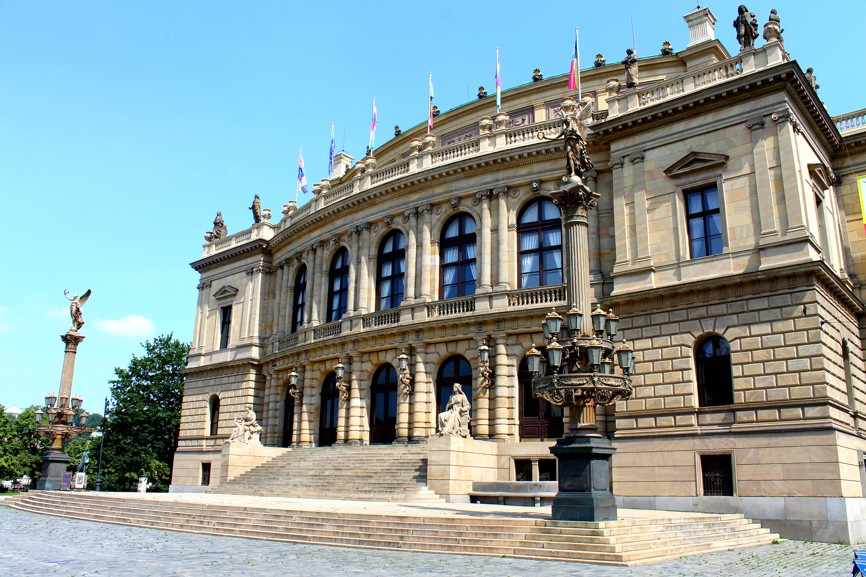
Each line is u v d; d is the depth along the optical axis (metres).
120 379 75.88
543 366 24.28
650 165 36.19
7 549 20.75
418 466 37.25
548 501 32.03
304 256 55.06
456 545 21.14
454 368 42.94
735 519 28.14
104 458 73.81
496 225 42.88
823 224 34.84
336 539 23.22
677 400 32.56
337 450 43.97
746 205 32.84
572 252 24.66
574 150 25.83
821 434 28.66
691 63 48.47
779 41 33.38
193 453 60.19
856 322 36.00
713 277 32.41
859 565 15.80
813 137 35.84
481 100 54.06
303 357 51.09
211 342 62.44
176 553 20.02
